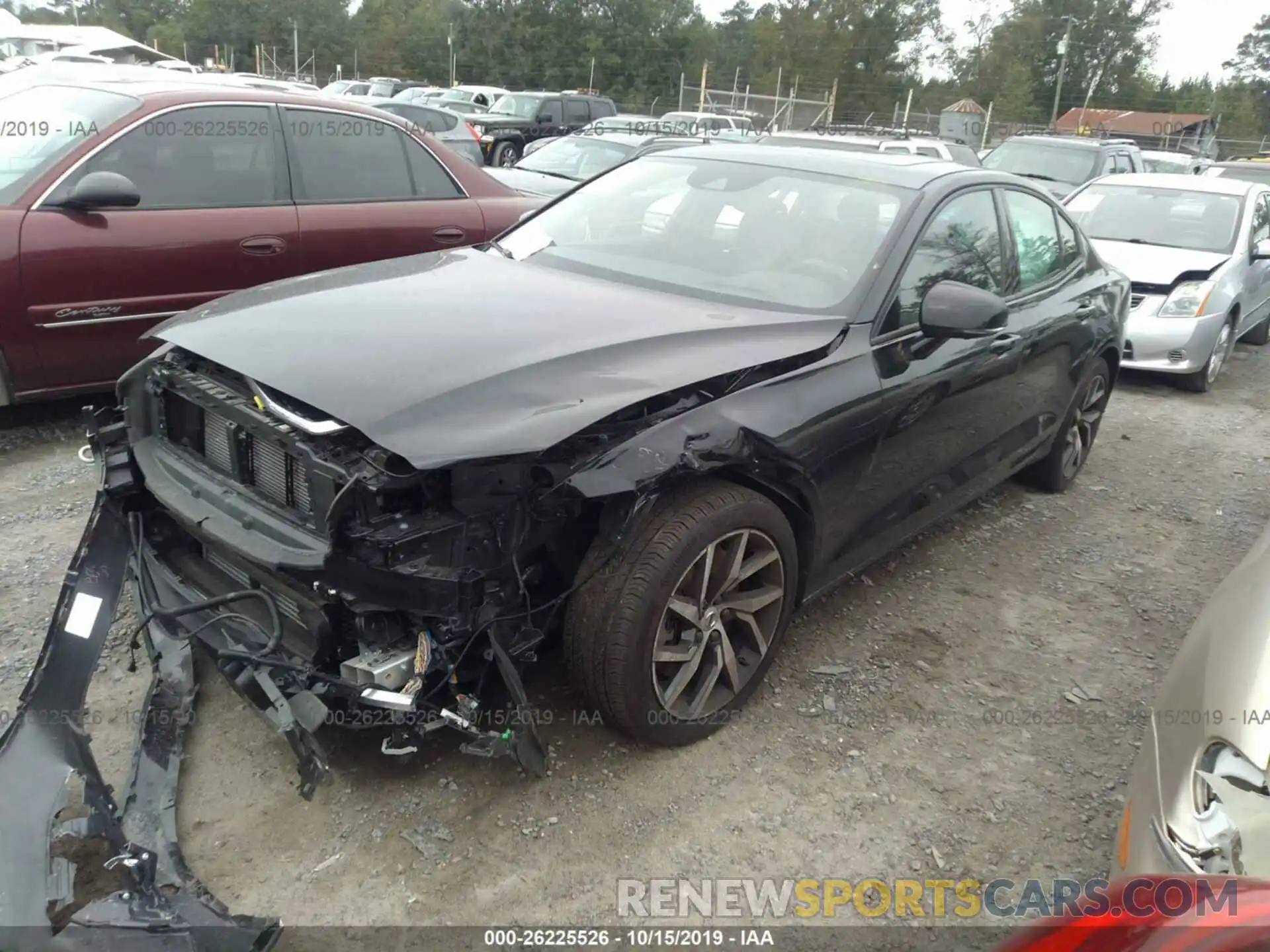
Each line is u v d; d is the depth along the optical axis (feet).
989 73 196.34
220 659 8.39
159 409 9.71
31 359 15.05
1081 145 47.37
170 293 16.12
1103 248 27.40
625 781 9.36
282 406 8.05
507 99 75.56
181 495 8.96
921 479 12.34
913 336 11.39
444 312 9.67
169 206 16.16
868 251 11.42
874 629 12.62
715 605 9.63
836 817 9.20
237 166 16.98
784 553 10.13
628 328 9.60
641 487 8.29
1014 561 15.06
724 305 10.76
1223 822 6.20
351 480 7.38
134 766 8.52
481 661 8.26
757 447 9.24
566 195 14.24
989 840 9.10
